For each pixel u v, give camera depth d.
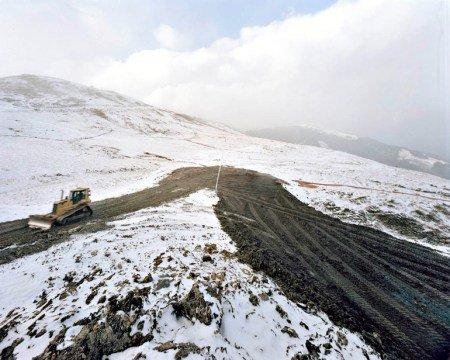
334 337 7.18
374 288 10.76
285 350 6.18
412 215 20.39
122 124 75.50
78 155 36.91
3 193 20.89
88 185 25.61
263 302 7.62
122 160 39.69
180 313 6.38
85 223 15.34
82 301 6.95
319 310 8.51
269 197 23.78
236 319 6.53
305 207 21.75
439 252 15.30
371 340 7.61
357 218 19.75
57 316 6.34
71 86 121.25
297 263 12.07
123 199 21.23
